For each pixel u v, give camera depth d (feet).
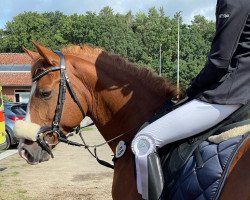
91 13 175.11
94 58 11.48
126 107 11.31
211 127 9.22
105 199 24.04
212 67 8.64
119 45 150.82
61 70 10.98
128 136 11.25
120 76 11.37
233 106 8.75
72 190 26.35
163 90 11.18
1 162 37.70
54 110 10.94
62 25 195.52
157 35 177.88
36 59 11.32
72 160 38.27
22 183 28.58
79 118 11.29
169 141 9.65
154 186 9.59
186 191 8.95
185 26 185.98
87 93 11.37
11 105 46.91
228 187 7.93
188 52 174.40
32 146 11.05
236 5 8.25
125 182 10.61
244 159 7.88
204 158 8.78
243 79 8.57
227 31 8.36
